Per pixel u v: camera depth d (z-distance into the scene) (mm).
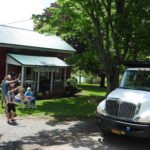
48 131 11336
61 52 27469
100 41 17938
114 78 17984
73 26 19359
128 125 9172
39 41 26359
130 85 10828
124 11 16219
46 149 9008
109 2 16703
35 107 16703
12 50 23641
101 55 18078
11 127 11766
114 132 9578
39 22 20188
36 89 23359
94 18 17453
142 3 15406
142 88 10523
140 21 15891
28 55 24375
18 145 9344
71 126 12320
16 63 22172
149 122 9000
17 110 15594
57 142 9828
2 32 24547
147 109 9289
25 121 13023
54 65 23797
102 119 9852
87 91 29016
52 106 17828
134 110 9234
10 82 12953
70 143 9758
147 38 15961
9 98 12703
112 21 16688
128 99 9469
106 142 10023
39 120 13383
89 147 9375
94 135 10906
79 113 15375
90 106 18281
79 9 18547
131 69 11305
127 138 10594
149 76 10742
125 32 15727
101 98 21750
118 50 17359
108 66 18000
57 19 19547
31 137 10367
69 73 28828
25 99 16531
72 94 24766
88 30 18906
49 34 20344
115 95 9922
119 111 9492
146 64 11141
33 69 23125
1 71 22984
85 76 42656
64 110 16344
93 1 16656
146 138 9688
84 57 26062
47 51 26375
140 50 17422
